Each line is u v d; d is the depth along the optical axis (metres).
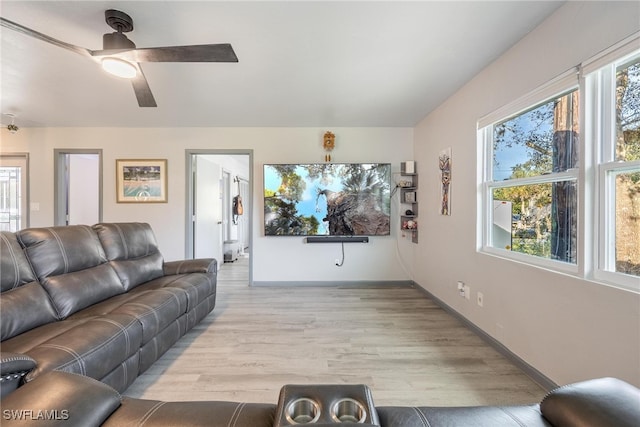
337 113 3.61
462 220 2.81
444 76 2.59
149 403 1.01
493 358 2.14
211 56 1.73
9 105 3.28
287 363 2.07
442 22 1.83
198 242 4.51
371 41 2.04
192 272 2.96
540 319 1.83
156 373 1.94
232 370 1.98
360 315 3.01
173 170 4.17
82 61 2.29
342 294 3.77
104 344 1.48
